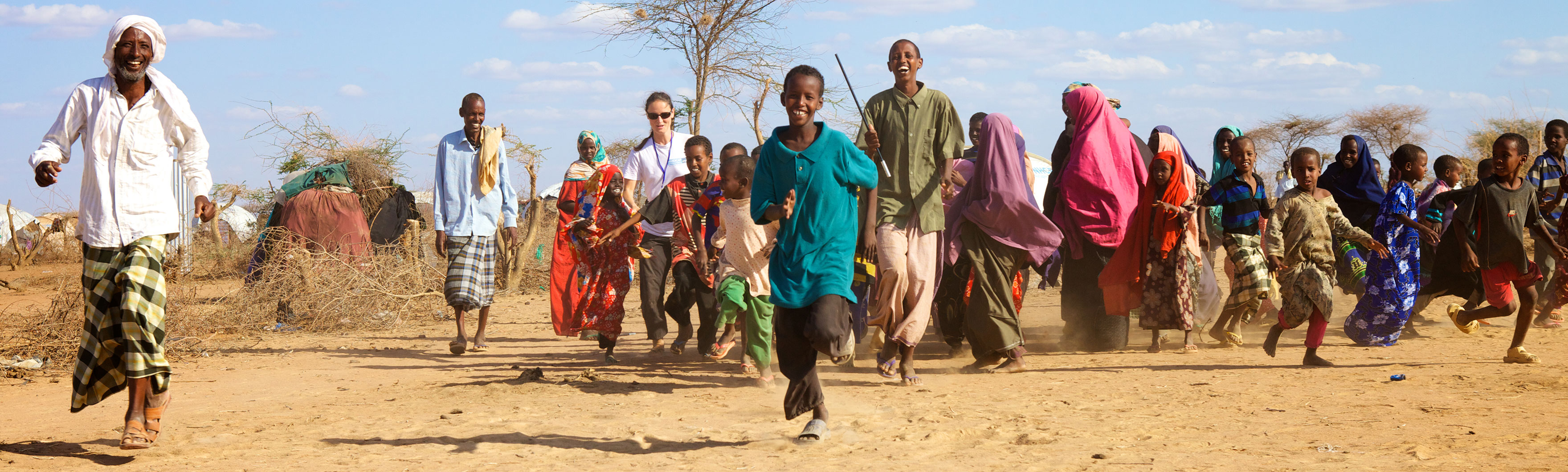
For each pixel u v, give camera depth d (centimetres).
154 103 495
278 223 1263
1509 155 709
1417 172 926
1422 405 541
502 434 513
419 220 1373
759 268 671
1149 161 889
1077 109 841
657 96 888
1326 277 720
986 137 718
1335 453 429
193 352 909
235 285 1393
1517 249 703
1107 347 841
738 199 675
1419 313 970
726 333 787
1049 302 1367
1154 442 464
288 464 451
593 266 836
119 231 481
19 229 2767
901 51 688
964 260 726
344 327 1159
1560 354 756
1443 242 814
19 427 559
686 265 826
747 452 463
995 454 446
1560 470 391
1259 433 479
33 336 897
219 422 559
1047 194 880
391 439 505
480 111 918
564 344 994
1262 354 796
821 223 474
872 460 439
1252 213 821
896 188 678
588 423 545
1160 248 793
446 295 912
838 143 479
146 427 488
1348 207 973
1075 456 437
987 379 687
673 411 582
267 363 858
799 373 482
